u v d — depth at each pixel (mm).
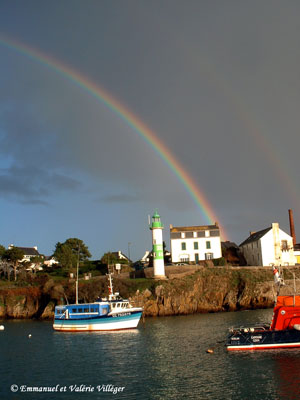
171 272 97188
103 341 53938
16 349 51000
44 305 95312
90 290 91312
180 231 113625
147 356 42938
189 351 44250
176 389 31469
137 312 64875
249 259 117688
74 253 130875
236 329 45344
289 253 107188
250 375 34000
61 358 44344
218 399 28969
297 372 34156
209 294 92375
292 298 43656
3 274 121500
